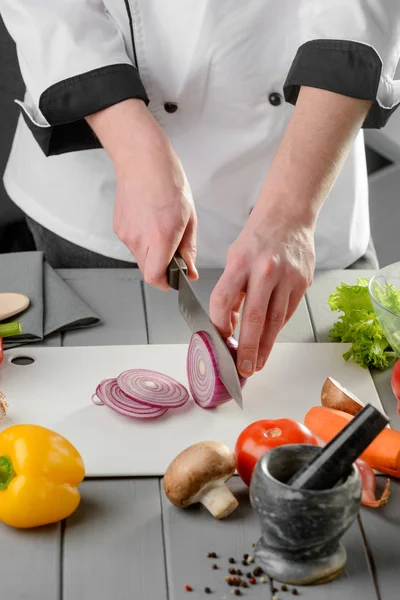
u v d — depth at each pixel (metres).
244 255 1.22
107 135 1.41
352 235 1.69
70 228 1.69
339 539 0.96
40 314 1.41
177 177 1.33
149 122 1.38
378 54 1.34
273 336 1.26
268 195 1.29
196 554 1.00
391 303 1.31
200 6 1.45
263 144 1.59
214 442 1.06
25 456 1.01
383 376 1.35
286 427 1.10
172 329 1.44
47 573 0.97
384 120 1.44
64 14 1.42
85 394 1.26
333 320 1.48
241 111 1.56
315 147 1.31
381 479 1.13
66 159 1.66
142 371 1.29
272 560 0.97
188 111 1.57
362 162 1.71
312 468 0.92
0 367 1.31
